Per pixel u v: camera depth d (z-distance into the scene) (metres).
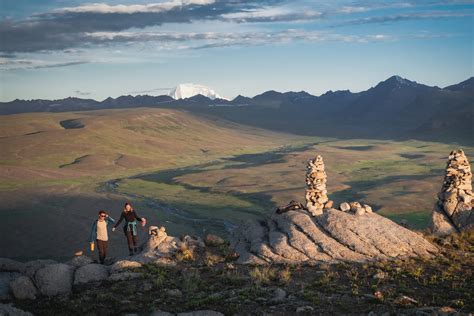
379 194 138.62
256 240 23.78
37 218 105.69
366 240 22.25
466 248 23.06
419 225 99.06
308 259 21.42
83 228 97.69
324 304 16.30
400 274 19.28
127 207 24.16
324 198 25.56
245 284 19.09
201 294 17.88
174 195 149.25
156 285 19.17
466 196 26.56
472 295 16.69
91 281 20.27
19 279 19.22
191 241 24.69
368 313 15.37
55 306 17.64
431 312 14.49
